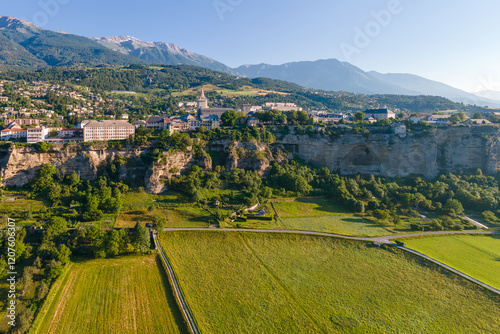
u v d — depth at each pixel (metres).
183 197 165.25
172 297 90.81
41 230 117.81
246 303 90.56
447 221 149.00
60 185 158.12
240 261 112.94
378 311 90.75
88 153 171.62
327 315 87.81
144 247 112.06
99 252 106.75
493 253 124.25
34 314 78.31
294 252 121.31
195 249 118.75
